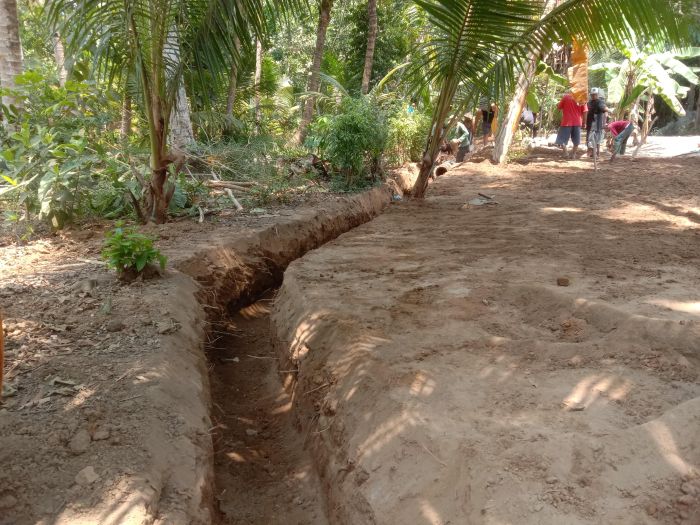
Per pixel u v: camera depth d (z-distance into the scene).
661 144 17.22
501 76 8.22
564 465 2.60
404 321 4.39
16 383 3.39
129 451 2.88
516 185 10.95
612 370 3.41
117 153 8.00
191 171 9.48
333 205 8.72
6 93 7.20
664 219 7.71
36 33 15.13
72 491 2.58
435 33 8.44
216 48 6.05
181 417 3.29
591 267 5.38
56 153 6.51
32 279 5.07
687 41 7.27
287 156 11.25
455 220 8.05
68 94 7.46
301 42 24.14
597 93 12.77
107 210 7.43
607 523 2.31
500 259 5.84
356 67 20.75
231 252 6.45
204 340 4.81
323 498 3.52
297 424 4.25
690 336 3.62
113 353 3.83
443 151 15.41
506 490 2.50
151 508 2.60
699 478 2.50
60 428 2.98
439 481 2.76
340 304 4.75
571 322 4.15
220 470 3.81
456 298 4.70
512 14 7.51
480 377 3.49
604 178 11.38
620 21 7.32
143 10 5.76
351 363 3.91
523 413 3.08
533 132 19.86
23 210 7.11
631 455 2.62
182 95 9.66
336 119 9.75
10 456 2.75
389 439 3.15
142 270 5.10
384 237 7.17
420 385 3.45
